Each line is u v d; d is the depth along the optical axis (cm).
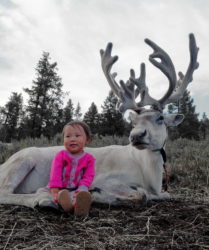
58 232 91
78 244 83
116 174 137
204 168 221
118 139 402
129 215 112
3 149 327
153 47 145
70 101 2250
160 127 132
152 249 81
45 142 408
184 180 198
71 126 121
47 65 1410
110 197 125
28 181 138
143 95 138
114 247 81
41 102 1375
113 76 161
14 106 1980
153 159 135
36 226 95
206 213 119
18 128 1914
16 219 102
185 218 112
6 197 123
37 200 113
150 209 123
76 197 103
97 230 94
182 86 154
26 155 139
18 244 81
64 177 117
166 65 143
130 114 139
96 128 1805
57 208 109
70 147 118
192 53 156
